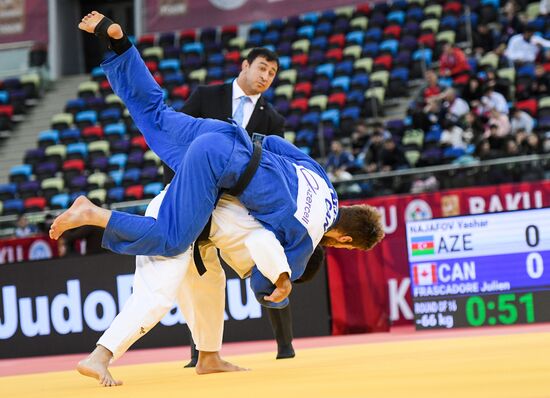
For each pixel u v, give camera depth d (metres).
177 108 32.62
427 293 15.03
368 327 16.17
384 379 6.04
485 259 14.73
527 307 14.50
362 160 24.27
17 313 16.91
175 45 37.56
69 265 16.61
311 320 16.00
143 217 7.14
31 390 7.00
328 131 27.78
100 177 28.95
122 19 43.44
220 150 7.18
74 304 16.58
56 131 33.72
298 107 29.84
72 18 41.66
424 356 8.39
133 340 7.15
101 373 6.96
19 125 36.38
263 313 15.77
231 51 35.69
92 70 42.12
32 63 38.44
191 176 7.12
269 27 36.00
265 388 5.84
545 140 20.72
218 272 8.06
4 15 39.22
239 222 7.36
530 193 17.22
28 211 28.03
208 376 7.52
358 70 31.45
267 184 7.29
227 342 15.95
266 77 10.12
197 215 7.14
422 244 15.05
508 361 6.97
